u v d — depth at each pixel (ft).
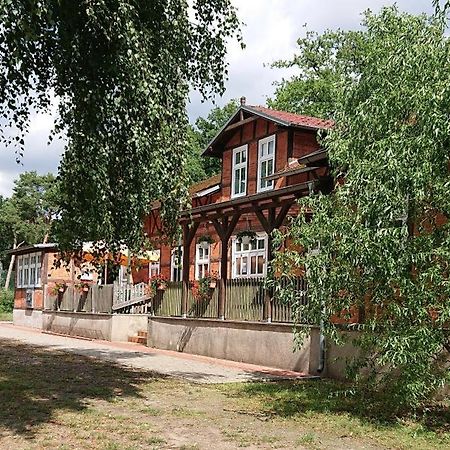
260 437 25.59
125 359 52.90
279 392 36.58
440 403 33.14
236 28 34.01
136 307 74.38
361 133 30.30
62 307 85.97
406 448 24.47
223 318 54.44
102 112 30.45
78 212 34.83
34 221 200.54
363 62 33.71
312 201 31.14
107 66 29.30
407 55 28.91
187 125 33.12
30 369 44.34
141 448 23.35
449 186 26.32
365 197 27.61
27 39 24.85
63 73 31.19
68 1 28.12
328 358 43.01
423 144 26.43
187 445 23.89
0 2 22.89
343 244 27.63
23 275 105.70
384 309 28.40
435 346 26.35
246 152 71.00
